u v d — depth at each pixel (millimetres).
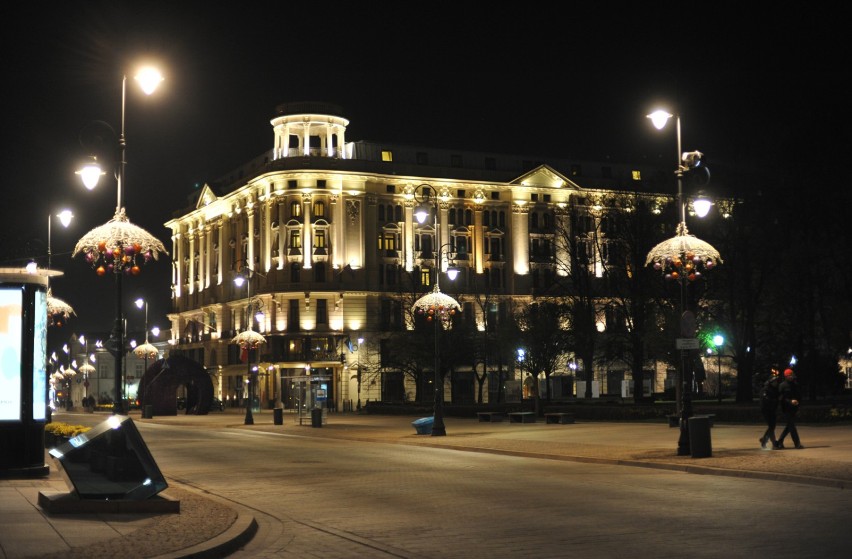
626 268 63969
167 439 42719
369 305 97625
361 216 97938
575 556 11312
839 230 47375
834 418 39344
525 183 104688
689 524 13625
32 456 20016
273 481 21594
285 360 96188
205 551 11266
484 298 100000
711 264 28359
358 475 22656
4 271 19734
